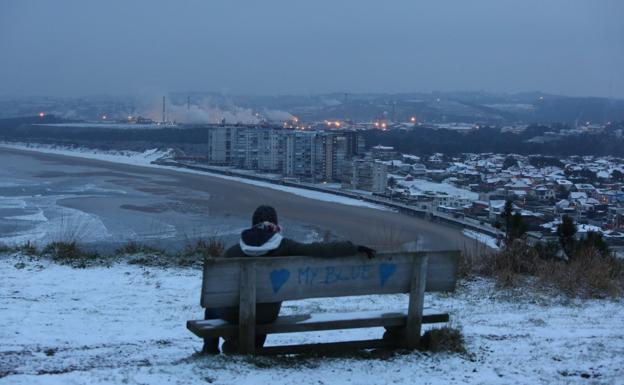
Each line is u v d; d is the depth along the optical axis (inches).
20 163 3742.6
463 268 412.8
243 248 194.5
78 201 1924.2
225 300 192.4
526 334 244.7
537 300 334.6
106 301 323.3
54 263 436.8
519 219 561.6
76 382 166.1
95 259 452.8
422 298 210.1
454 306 317.4
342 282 201.5
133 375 173.5
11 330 245.3
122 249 499.8
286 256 195.5
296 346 204.1
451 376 186.5
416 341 211.9
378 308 310.3
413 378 183.3
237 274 191.5
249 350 194.7
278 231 198.7
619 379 186.9
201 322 198.2
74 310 296.4
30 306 300.5
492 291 358.6
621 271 425.7
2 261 435.2
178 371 179.2
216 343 204.2
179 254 476.4
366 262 203.0
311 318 206.7
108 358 204.8
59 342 228.5
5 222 1384.1
